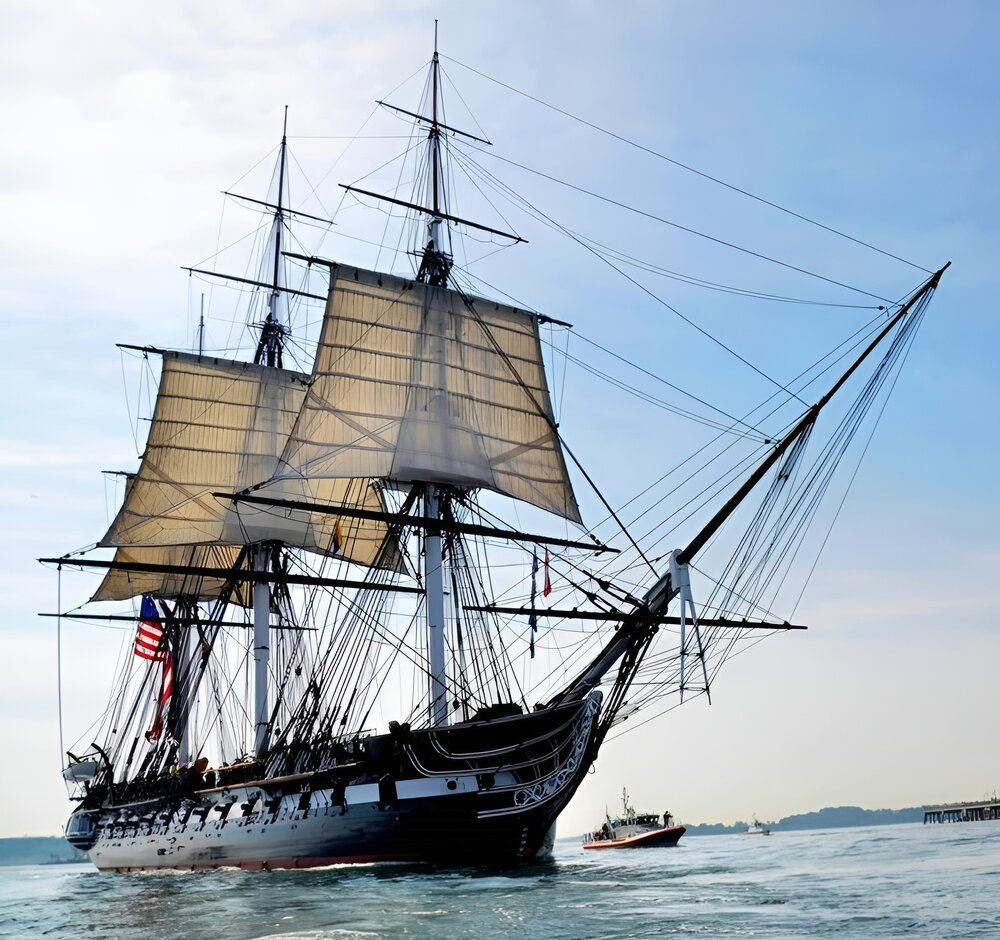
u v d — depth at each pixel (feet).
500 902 117.19
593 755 166.30
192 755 299.17
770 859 201.26
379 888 139.33
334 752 185.37
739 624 176.55
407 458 218.18
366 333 225.97
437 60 250.37
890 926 92.63
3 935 119.34
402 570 229.66
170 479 292.40
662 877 150.10
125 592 313.32
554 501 233.55
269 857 189.98
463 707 197.88
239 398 305.32
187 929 110.22
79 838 358.23
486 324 239.91
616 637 168.25
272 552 291.99
